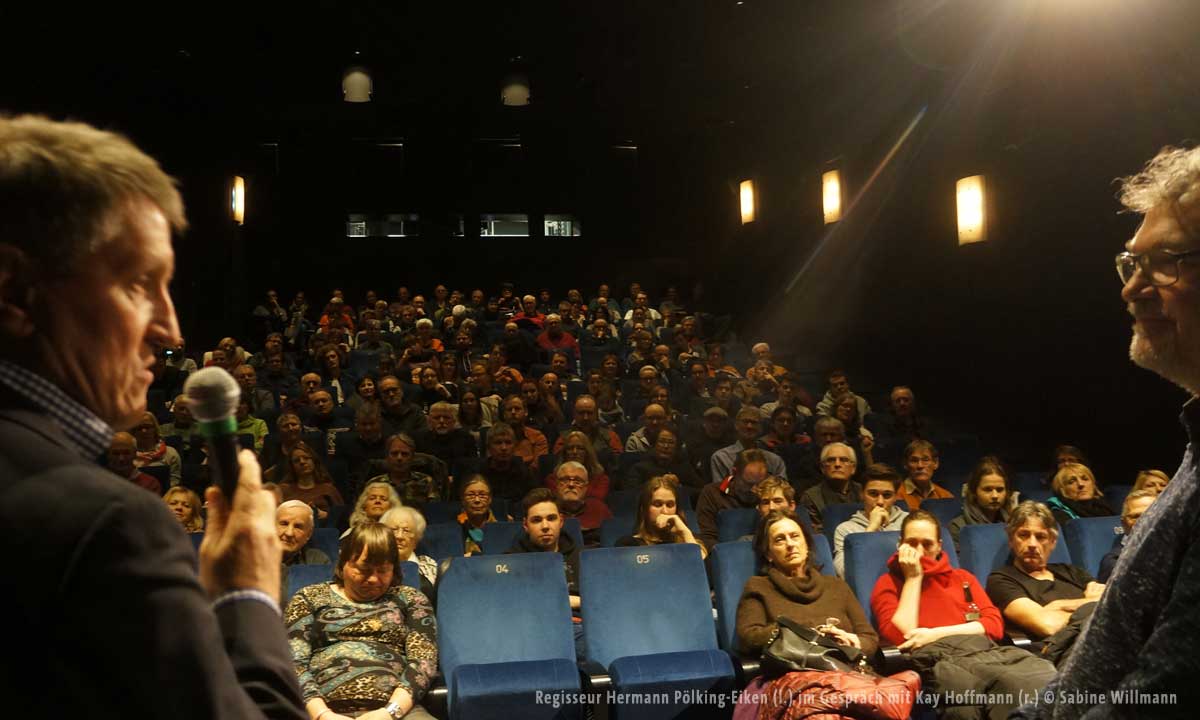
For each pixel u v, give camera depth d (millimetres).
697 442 6840
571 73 12117
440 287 12750
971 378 8352
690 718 3346
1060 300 7109
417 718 3156
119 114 9562
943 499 5211
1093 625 953
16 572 605
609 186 14680
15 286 684
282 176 13938
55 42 8352
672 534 4430
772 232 12445
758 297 12680
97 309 708
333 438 7059
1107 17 6363
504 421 6836
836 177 10141
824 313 11156
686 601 3893
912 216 9391
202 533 4426
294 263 13961
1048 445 7266
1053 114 7059
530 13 10594
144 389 761
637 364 9938
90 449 705
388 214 14250
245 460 804
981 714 2979
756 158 12977
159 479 5633
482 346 11109
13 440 655
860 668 3209
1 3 7605
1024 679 2932
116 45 9188
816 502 5340
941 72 8766
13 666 599
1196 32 5578
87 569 609
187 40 10172
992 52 7797
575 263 14609
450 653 3621
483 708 3191
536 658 3678
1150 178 929
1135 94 6141
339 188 14141
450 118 13438
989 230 7625
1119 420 6555
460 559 3799
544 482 5887
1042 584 3844
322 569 3766
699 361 9391
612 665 3459
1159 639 806
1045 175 7188
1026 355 7559
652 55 11523
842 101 10828
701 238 14680
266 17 10352
